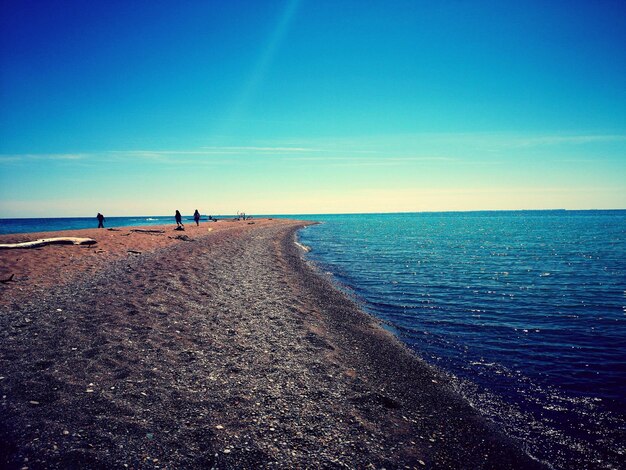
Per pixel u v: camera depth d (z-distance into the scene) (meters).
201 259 21.80
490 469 5.33
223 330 9.85
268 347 9.02
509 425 6.55
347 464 4.99
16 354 7.21
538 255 34.34
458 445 5.87
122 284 13.80
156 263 18.91
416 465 5.23
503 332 11.96
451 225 108.81
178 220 44.31
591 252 36.62
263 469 4.63
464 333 11.85
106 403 5.66
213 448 4.90
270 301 13.78
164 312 10.77
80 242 24.17
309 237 59.38
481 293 18.05
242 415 5.82
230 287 15.33
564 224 106.75
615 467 5.47
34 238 27.41
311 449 5.20
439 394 7.62
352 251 38.41
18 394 5.69
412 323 12.95
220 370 7.38
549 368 9.08
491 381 8.32
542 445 5.98
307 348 9.30
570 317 13.78
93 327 9.00
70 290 12.55
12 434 4.68
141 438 4.91
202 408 5.88
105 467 4.28
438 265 27.88
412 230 82.25
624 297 17.20
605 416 6.88
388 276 22.91
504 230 79.19
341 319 12.72
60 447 4.53
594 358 9.74
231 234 43.28
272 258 26.73
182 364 7.45
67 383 6.16
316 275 22.00
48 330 8.64
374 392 7.37
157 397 6.04
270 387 6.92
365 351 9.79
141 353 7.73
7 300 11.00
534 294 17.83
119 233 34.72
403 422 6.39
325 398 6.80
